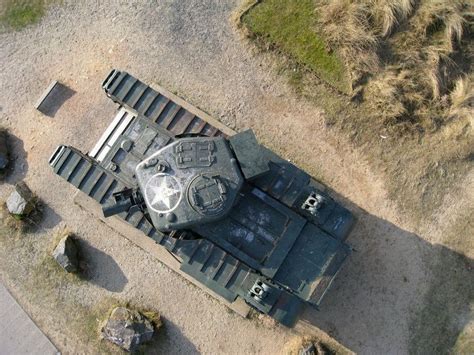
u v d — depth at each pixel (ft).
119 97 37.78
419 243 40.88
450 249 40.68
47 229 44.52
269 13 44.57
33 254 44.47
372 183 41.86
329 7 43.32
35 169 45.29
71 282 43.78
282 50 44.01
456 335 39.68
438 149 41.81
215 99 44.14
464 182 41.47
